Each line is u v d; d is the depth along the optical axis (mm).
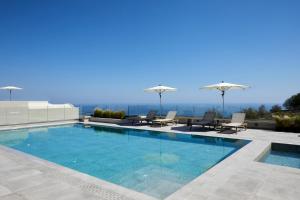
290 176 4395
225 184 3971
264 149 6938
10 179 4324
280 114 11961
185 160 7105
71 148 9094
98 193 3633
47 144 9961
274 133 10023
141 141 10234
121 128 13227
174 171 6023
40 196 3521
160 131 11406
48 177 4430
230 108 12594
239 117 11508
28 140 10930
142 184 5090
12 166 5215
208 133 10391
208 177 4344
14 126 14734
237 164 5242
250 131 10703
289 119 10336
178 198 3385
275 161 6641
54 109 17172
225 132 10625
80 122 16703
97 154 8062
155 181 5270
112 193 3631
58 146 9508
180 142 9758
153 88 14297
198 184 3975
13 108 15086
